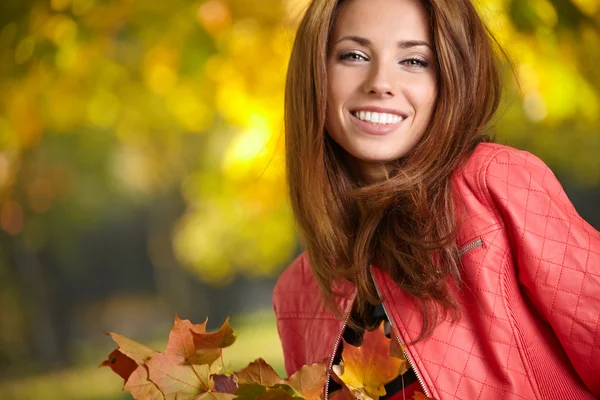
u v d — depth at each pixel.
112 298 20.22
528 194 2.18
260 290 18.70
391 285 2.29
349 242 2.41
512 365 2.14
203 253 11.48
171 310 18.70
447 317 2.20
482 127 2.34
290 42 5.05
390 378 1.99
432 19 2.28
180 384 1.87
